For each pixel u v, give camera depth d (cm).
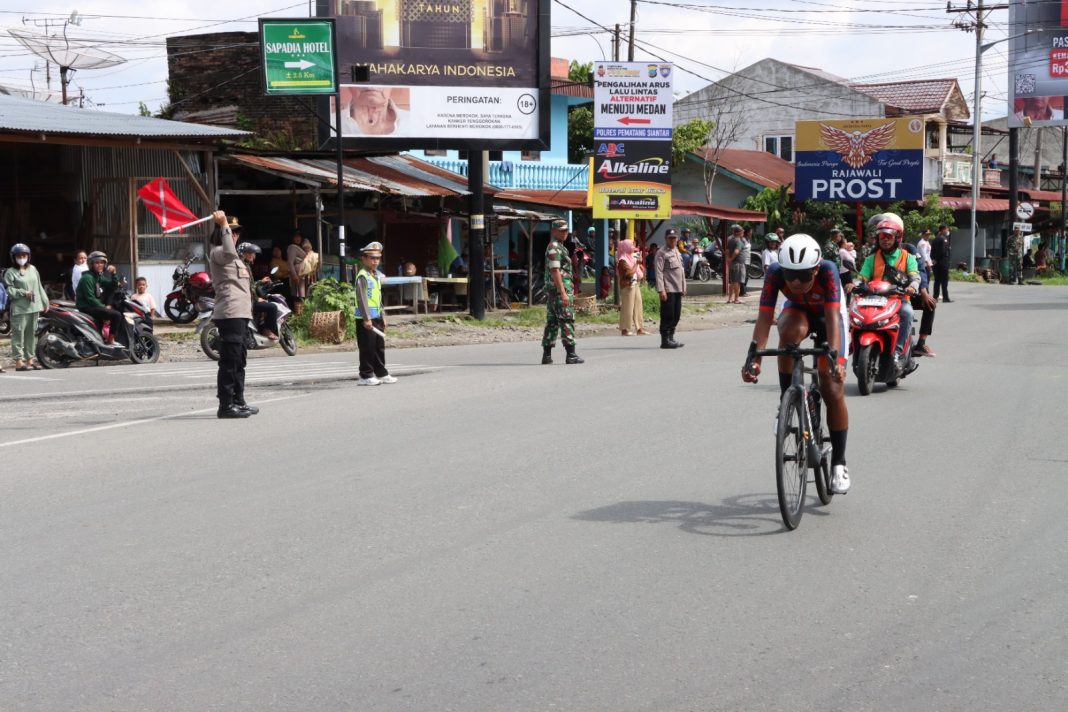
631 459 909
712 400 1227
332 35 2281
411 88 2522
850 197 4244
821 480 744
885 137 4184
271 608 550
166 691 451
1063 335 2036
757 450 943
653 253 3412
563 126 3991
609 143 2686
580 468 876
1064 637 507
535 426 1072
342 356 1892
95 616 541
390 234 2927
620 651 490
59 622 533
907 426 1062
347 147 2505
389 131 2517
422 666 475
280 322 1850
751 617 533
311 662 480
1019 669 470
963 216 5584
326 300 2144
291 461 915
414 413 1162
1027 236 6109
